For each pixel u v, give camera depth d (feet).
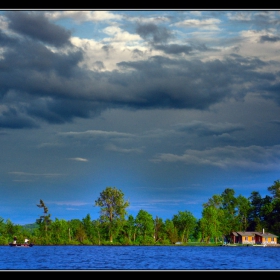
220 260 241.96
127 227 391.45
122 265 211.20
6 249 353.51
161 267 201.67
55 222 402.93
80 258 254.88
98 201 380.99
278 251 341.00
